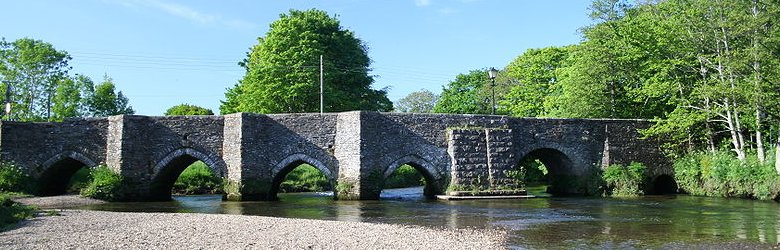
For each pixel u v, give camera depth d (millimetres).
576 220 25547
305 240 19312
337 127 37156
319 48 55281
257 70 55531
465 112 69438
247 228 22219
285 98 53875
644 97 46312
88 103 63250
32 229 21422
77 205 33375
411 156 37219
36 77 59812
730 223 24219
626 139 41844
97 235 20000
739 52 35375
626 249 18344
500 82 66875
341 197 36125
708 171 39188
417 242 19078
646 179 41281
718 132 41406
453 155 37094
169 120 37156
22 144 37625
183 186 45125
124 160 36219
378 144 36562
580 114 48531
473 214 28078
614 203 33656
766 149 40375
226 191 36031
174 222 23969
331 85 55531
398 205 32625
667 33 41000
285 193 46969
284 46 55375
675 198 37156
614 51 45031
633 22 44219
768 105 34531
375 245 18391
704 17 38000
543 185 58031
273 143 36656
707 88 36031
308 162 36812
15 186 36812
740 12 34781
